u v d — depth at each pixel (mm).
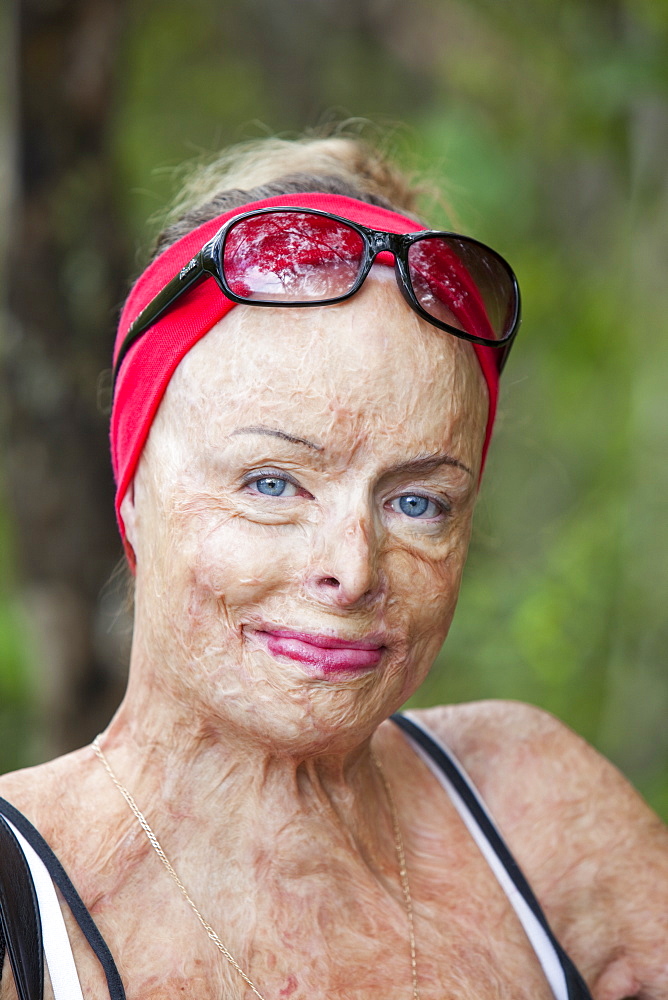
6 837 1420
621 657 4559
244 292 1437
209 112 5078
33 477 3512
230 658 1456
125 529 1665
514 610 4754
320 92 5117
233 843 1550
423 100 5004
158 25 4898
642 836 1846
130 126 4598
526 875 1772
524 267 4145
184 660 1486
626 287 4309
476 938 1639
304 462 1422
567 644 4539
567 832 1812
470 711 1936
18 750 5137
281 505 1437
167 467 1499
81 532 3541
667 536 4566
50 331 3441
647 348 4520
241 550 1429
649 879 1814
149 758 1565
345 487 1437
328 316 1439
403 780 1778
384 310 1460
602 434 4695
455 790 1796
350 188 1722
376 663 1475
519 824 1809
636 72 3396
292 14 5086
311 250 1447
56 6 3332
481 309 1580
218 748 1542
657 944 1788
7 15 3568
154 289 1564
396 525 1494
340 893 1588
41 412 3471
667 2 3295
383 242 1450
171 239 1677
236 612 1443
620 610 4566
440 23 4457
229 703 1466
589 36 3658
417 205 1908
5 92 3840
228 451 1436
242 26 5074
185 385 1482
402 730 1856
